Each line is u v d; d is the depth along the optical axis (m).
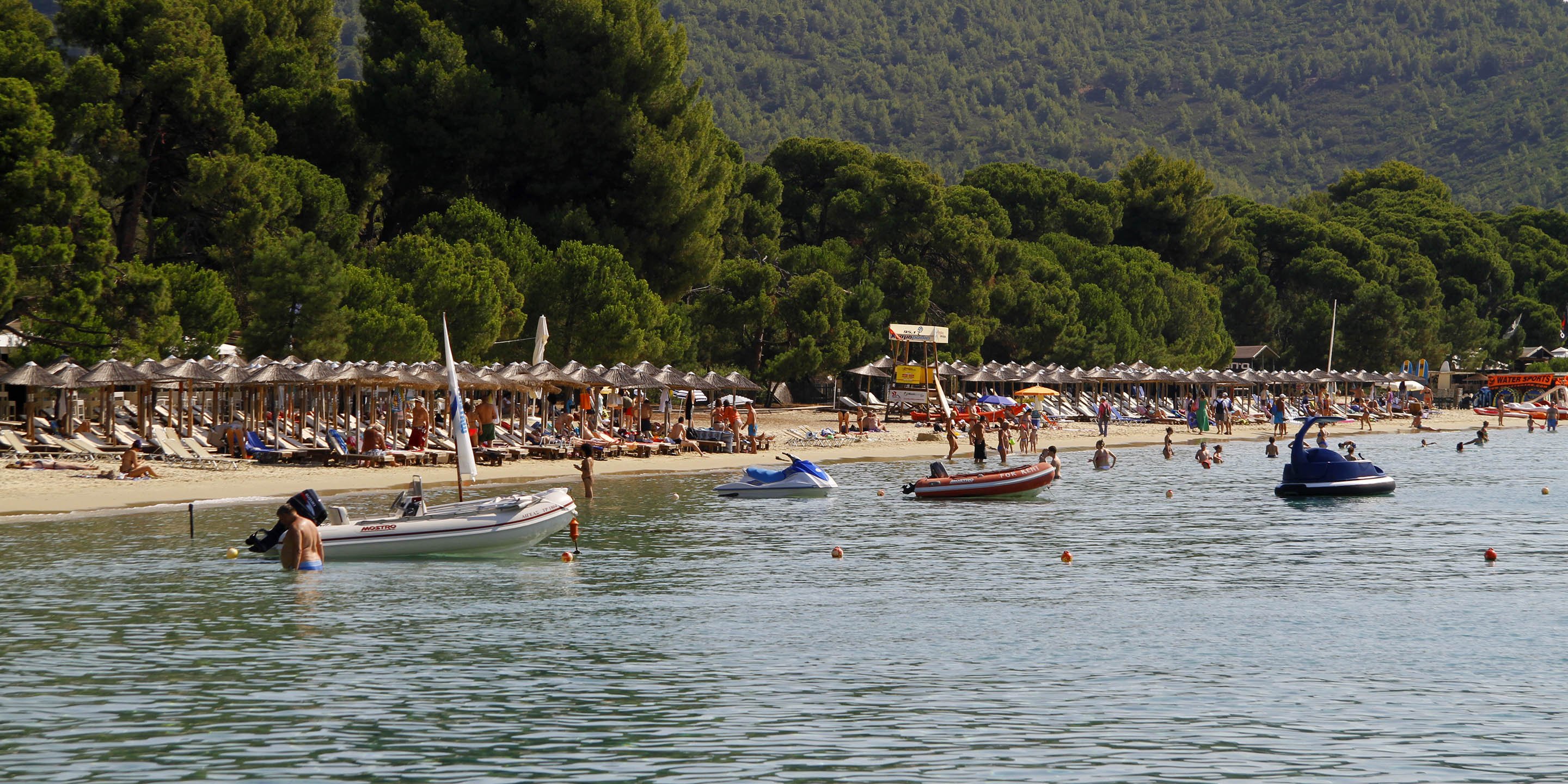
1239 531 47.66
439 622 29.81
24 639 27.58
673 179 105.62
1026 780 18.94
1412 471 78.81
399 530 38.56
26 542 40.41
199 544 40.31
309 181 88.50
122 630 28.53
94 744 20.47
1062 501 59.09
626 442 77.81
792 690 23.83
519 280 92.69
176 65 85.38
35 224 63.44
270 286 73.38
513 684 24.17
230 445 64.19
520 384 71.75
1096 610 31.67
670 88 112.44
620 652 26.86
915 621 30.17
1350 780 18.94
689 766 19.50
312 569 36.62
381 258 86.06
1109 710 22.53
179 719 21.83
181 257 90.75
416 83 104.56
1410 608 31.94
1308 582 36.12
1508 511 55.25
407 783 18.77
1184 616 30.89
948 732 21.20
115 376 58.09
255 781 18.81
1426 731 21.31
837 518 51.16
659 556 40.62
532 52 109.69
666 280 109.38
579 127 106.81
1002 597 33.56
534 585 35.03
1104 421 109.12
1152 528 48.78
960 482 59.19
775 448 87.38
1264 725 21.67
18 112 64.19
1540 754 20.09
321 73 112.69
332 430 69.88
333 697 23.16
